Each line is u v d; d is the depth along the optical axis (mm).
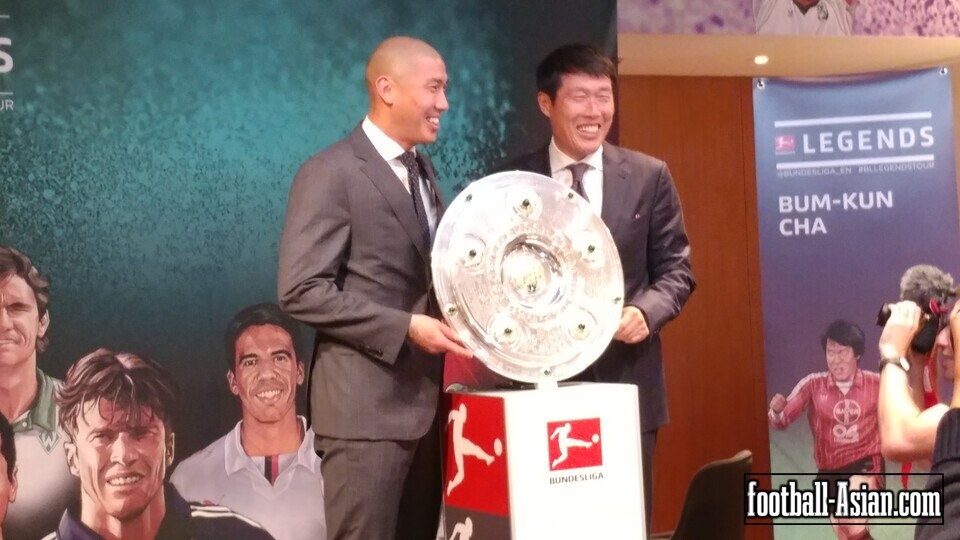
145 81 3379
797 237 4336
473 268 2266
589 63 3201
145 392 3398
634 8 4156
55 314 3320
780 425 4336
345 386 2402
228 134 3451
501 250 2303
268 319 3508
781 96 4340
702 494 2820
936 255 4316
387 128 2525
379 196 2439
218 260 3459
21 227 3285
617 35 4020
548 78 3246
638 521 2305
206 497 3459
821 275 4336
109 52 3348
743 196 5332
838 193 4332
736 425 5312
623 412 2309
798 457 4340
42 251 3305
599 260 2412
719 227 5297
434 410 2457
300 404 3549
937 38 4480
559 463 2221
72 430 3344
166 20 3395
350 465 2389
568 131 3203
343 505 2391
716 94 5297
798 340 4332
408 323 2307
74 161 3326
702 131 5273
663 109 5227
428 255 2486
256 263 3492
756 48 4574
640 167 3096
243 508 3490
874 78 4336
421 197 2533
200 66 3426
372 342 2332
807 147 4336
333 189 2414
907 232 4324
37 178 3295
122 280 3375
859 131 4332
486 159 3596
